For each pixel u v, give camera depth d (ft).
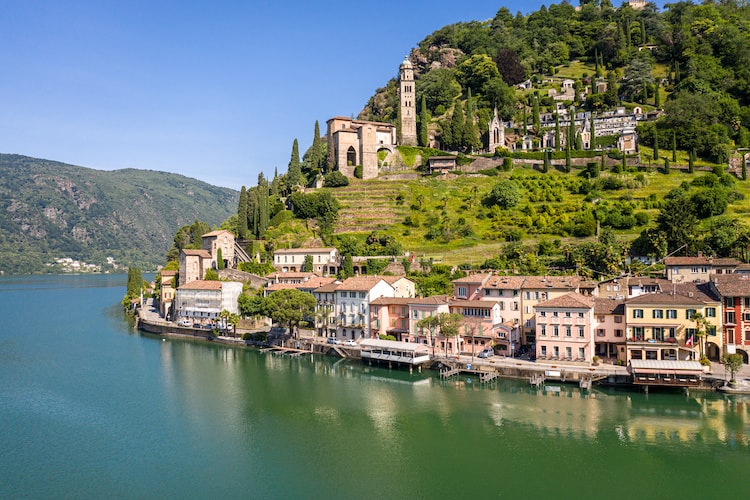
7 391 357.61
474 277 448.24
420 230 647.97
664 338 335.47
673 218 513.45
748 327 333.21
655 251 508.94
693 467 232.53
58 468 245.24
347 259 558.15
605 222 592.60
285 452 258.57
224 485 229.25
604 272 482.69
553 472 232.32
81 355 465.88
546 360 360.89
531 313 405.80
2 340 544.21
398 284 472.03
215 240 632.38
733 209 593.01
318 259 604.90
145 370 409.28
